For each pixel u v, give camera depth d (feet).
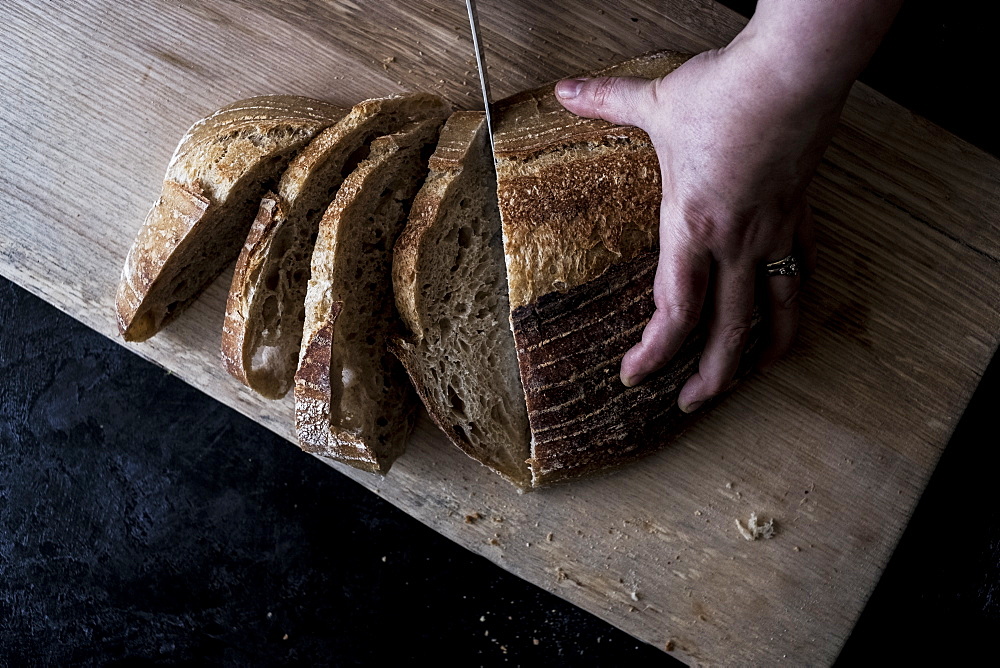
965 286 2.87
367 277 2.77
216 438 3.11
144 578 3.11
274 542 3.10
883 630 3.02
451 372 2.77
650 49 2.88
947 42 2.98
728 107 2.43
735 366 2.71
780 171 2.48
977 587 3.00
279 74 2.93
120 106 2.96
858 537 2.88
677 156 2.53
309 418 2.76
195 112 2.95
